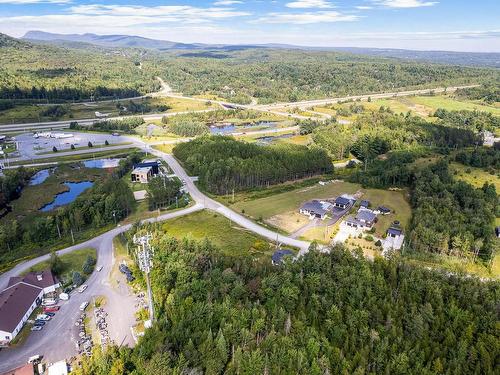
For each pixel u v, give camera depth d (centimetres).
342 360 7550
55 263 11744
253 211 16550
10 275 11625
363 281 9681
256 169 19412
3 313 9131
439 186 16638
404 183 19338
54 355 8419
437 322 8531
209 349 7756
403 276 10094
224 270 10225
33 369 7825
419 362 7500
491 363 7606
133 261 12062
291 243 13675
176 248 11588
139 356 7538
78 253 12950
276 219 15725
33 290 10262
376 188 19388
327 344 7819
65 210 14962
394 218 15662
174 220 15600
